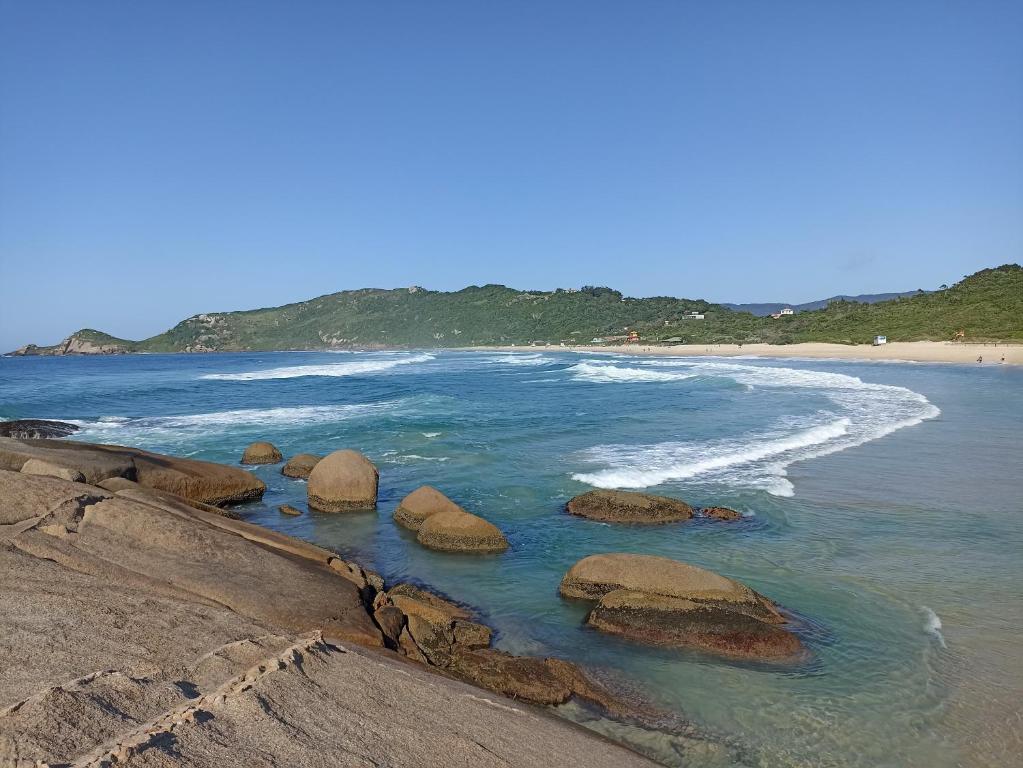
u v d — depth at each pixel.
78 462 11.69
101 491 9.26
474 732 4.52
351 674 4.82
